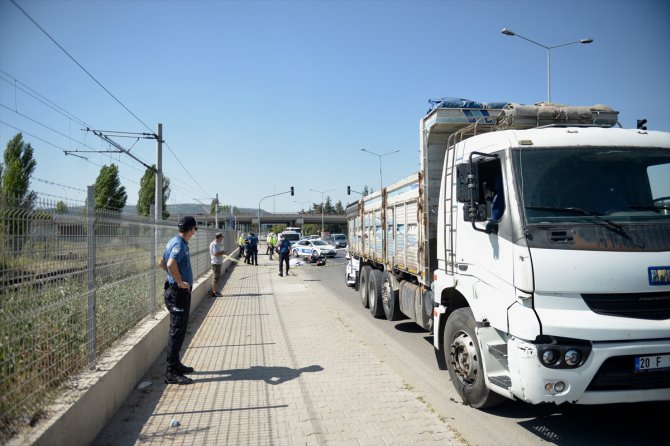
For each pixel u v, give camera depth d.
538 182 4.52
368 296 11.80
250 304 12.93
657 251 4.18
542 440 4.50
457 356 5.42
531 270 4.09
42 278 4.00
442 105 6.79
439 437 4.46
